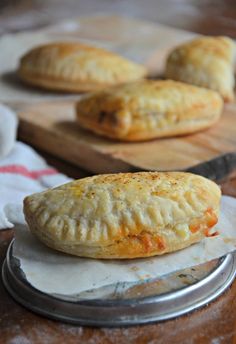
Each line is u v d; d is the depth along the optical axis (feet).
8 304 1.34
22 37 3.26
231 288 1.39
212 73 2.48
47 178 1.94
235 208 1.55
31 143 2.28
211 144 2.08
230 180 1.99
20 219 1.50
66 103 2.45
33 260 1.38
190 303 1.32
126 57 2.99
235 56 2.72
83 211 1.37
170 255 1.39
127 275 1.33
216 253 1.40
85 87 2.54
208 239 1.44
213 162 1.96
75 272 1.34
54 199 1.40
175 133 2.12
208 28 3.66
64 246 1.37
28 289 1.33
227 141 2.10
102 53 2.65
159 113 2.09
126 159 1.99
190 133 2.15
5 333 1.27
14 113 2.28
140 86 2.20
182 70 2.53
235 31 3.61
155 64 2.91
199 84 2.49
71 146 2.13
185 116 2.11
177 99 2.12
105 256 1.37
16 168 1.93
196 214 1.39
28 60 2.58
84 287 1.30
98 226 1.35
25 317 1.30
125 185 1.41
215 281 1.36
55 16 3.96
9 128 2.03
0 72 2.77
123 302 1.28
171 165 1.94
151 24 3.55
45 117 2.30
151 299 1.28
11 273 1.39
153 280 1.33
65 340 1.25
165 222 1.37
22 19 3.87
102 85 2.56
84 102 2.18
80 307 1.28
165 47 3.16
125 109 2.07
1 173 1.89
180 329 1.27
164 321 1.29
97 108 2.12
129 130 2.07
